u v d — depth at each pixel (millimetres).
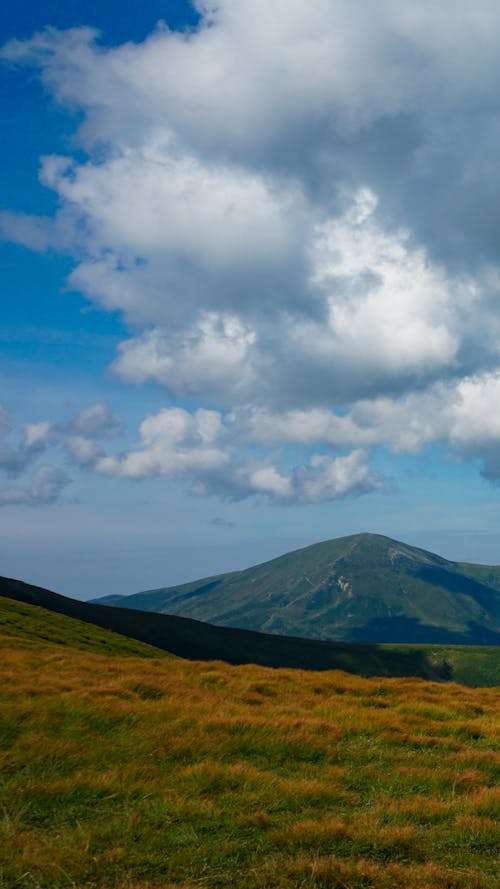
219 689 26734
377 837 11469
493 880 10078
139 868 10234
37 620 63812
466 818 12539
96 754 15695
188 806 12781
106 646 59219
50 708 18703
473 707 26406
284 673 32625
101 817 12406
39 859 10203
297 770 15992
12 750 15453
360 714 22469
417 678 35344
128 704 19875
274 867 10227
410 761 17141
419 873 10109
